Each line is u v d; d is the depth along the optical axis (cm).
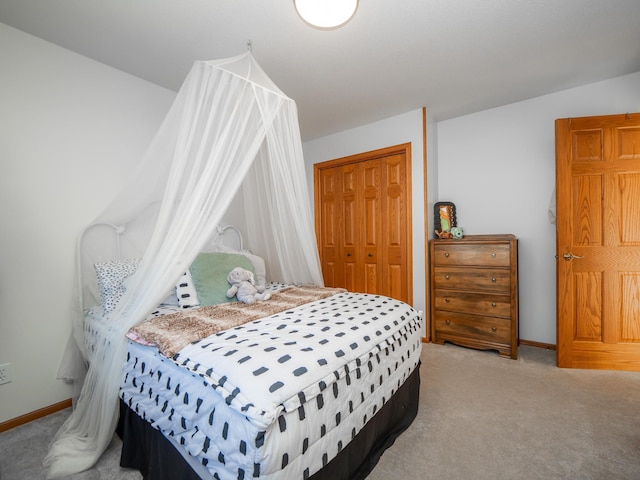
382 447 152
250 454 88
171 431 118
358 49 204
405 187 325
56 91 200
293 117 201
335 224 387
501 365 253
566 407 189
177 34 188
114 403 148
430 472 140
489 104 303
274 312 169
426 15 172
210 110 158
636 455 148
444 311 301
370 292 357
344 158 367
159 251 153
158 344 127
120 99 230
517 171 303
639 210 229
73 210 208
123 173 232
